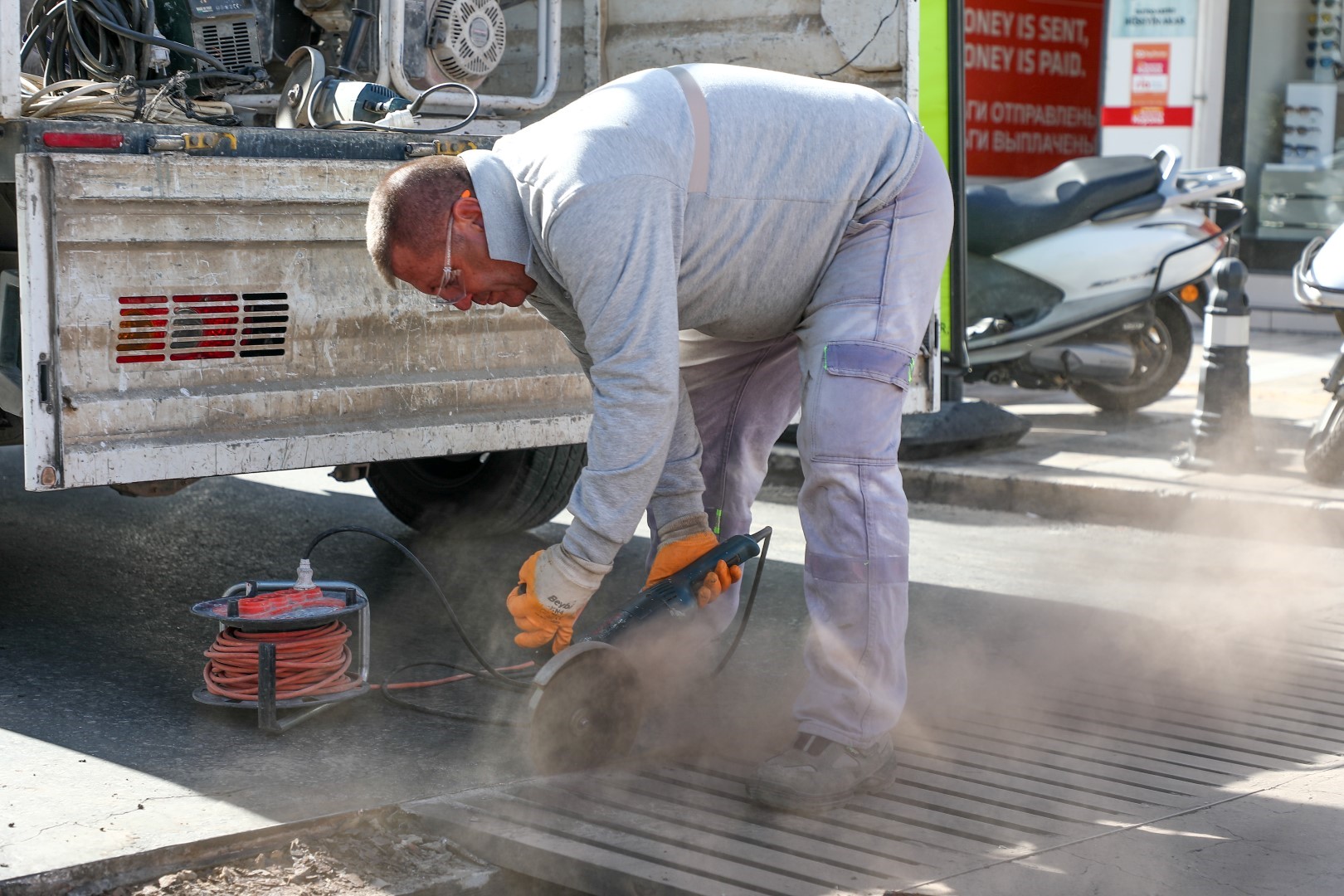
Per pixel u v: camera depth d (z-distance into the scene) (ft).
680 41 15.80
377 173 11.68
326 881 8.07
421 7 14.87
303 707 10.57
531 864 8.17
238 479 20.47
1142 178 22.76
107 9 13.08
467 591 14.78
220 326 11.08
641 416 8.14
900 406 8.96
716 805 8.90
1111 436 22.41
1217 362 19.19
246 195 10.98
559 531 17.67
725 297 8.81
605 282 7.97
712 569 9.75
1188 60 35.37
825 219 8.64
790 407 10.70
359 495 19.52
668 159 8.03
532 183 8.07
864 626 8.85
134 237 10.55
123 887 7.94
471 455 16.42
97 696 11.19
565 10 16.81
